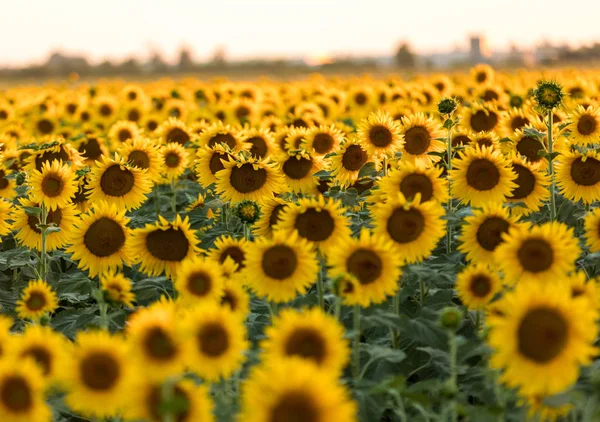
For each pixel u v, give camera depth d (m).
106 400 3.99
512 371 3.91
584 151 8.30
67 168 7.72
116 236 7.02
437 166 8.73
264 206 6.84
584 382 4.52
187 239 6.52
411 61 79.50
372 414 4.81
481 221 5.96
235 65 98.38
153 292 6.41
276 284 5.43
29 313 6.04
